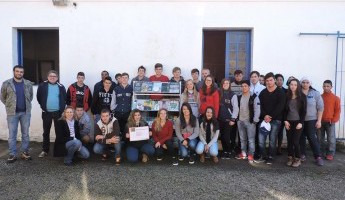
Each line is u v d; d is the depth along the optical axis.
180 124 5.54
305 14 6.54
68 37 6.76
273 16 6.57
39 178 4.65
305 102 5.18
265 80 5.48
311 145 5.43
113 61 6.76
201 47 6.66
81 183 4.46
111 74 6.78
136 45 6.72
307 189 4.33
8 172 4.90
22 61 7.09
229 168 5.20
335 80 6.58
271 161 5.53
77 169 5.05
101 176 4.74
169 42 6.68
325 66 6.59
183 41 6.68
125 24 6.70
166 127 5.55
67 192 4.16
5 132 6.90
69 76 6.80
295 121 5.25
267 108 5.36
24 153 5.53
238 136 6.14
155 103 6.08
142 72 6.43
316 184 4.51
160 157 5.60
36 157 5.71
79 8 6.71
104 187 4.33
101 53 6.76
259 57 6.63
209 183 4.51
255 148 5.82
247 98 5.68
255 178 4.73
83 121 5.56
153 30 6.68
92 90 6.79
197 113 5.91
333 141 5.71
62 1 6.62
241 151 5.80
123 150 6.07
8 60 6.84
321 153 5.84
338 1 6.48
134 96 6.13
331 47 6.57
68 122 5.28
